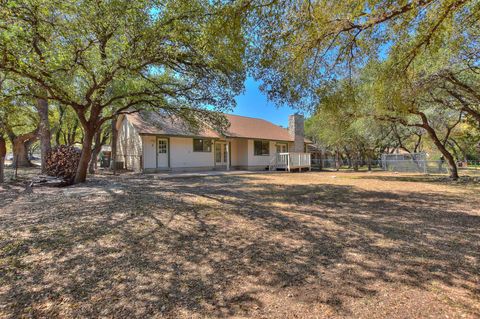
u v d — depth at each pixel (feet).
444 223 16.15
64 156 33.71
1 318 6.82
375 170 74.28
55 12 18.08
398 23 13.15
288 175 52.01
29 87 23.52
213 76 26.71
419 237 13.51
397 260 10.64
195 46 21.13
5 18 15.97
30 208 18.66
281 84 17.81
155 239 12.85
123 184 32.71
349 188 31.89
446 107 37.55
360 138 68.69
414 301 7.67
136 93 28.63
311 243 12.60
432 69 26.11
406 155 66.08
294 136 73.36
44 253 10.95
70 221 15.51
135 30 19.45
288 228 14.94
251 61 16.29
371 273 9.50
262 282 8.85
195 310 7.26
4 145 33.94
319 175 53.52
